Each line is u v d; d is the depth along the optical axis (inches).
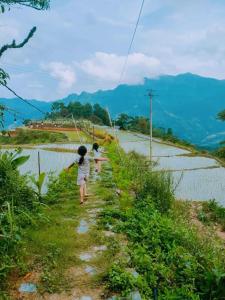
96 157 631.2
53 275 224.1
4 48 219.1
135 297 203.6
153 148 2064.5
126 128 3799.2
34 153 1529.3
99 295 206.1
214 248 328.2
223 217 617.6
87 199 430.0
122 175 597.0
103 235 295.3
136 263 245.6
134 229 315.6
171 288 230.5
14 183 332.2
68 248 264.8
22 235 274.5
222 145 1935.3
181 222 410.6
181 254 272.1
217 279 225.5
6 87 235.5
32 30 222.1
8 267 221.3
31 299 200.7
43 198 404.5
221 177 1118.4
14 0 201.9
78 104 4945.9
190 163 1473.9
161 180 483.8
